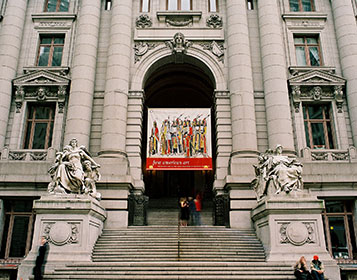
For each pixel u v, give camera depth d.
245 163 17.92
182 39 21.30
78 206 13.48
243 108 19.12
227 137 19.58
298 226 13.27
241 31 20.73
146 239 14.72
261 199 14.85
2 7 22.17
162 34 21.61
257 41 21.47
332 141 20.30
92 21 21.14
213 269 11.97
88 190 14.41
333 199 18.11
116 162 18.06
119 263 12.38
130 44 21.22
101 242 14.55
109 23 21.95
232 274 11.66
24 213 18.33
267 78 19.98
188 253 13.55
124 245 14.27
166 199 25.97
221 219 17.95
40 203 13.48
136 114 20.03
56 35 22.34
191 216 17.64
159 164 18.94
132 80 20.77
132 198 18.00
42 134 20.53
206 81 25.42
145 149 28.59
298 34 22.22
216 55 21.23
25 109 20.52
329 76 20.50
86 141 19.02
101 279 11.42
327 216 17.98
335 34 21.97
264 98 20.09
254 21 21.95
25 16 22.47
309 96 20.55
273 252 12.95
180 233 15.30
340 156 19.22
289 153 18.42
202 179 28.02
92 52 20.58
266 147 19.34
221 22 21.92
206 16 22.27
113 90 19.52
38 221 13.42
